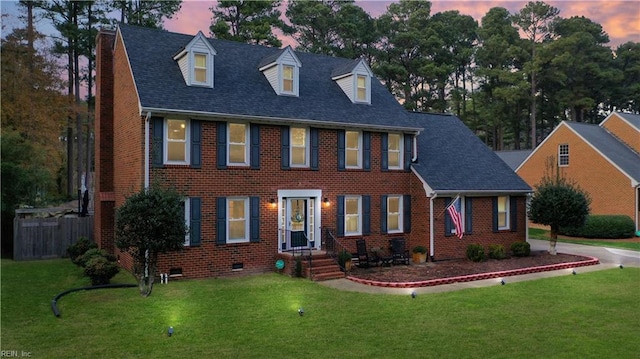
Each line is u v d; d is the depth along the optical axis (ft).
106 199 65.26
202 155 56.18
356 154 68.80
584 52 180.04
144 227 43.91
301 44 150.92
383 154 70.33
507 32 180.45
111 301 43.88
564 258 71.77
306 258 57.88
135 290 48.52
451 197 71.00
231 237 58.95
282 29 148.36
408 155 72.43
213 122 57.11
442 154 78.43
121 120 62.44
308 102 65.72
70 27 115.96
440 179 71.15
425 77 164.45
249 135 59.52
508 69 185.47
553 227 75.97
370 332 35.47
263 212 60.39
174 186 54.29
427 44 159.12
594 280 56.13
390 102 75.56
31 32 99.81
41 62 100.99
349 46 149.79
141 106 51.57
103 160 67.56
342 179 66.44
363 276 56.08
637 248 86.22
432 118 87.61
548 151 122.72
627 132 120.98
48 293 46.98
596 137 117.70
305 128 64.39
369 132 69.15
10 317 38.93
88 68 128.06
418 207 70.95
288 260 57.67
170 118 54.80
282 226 62.54
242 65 67.46
